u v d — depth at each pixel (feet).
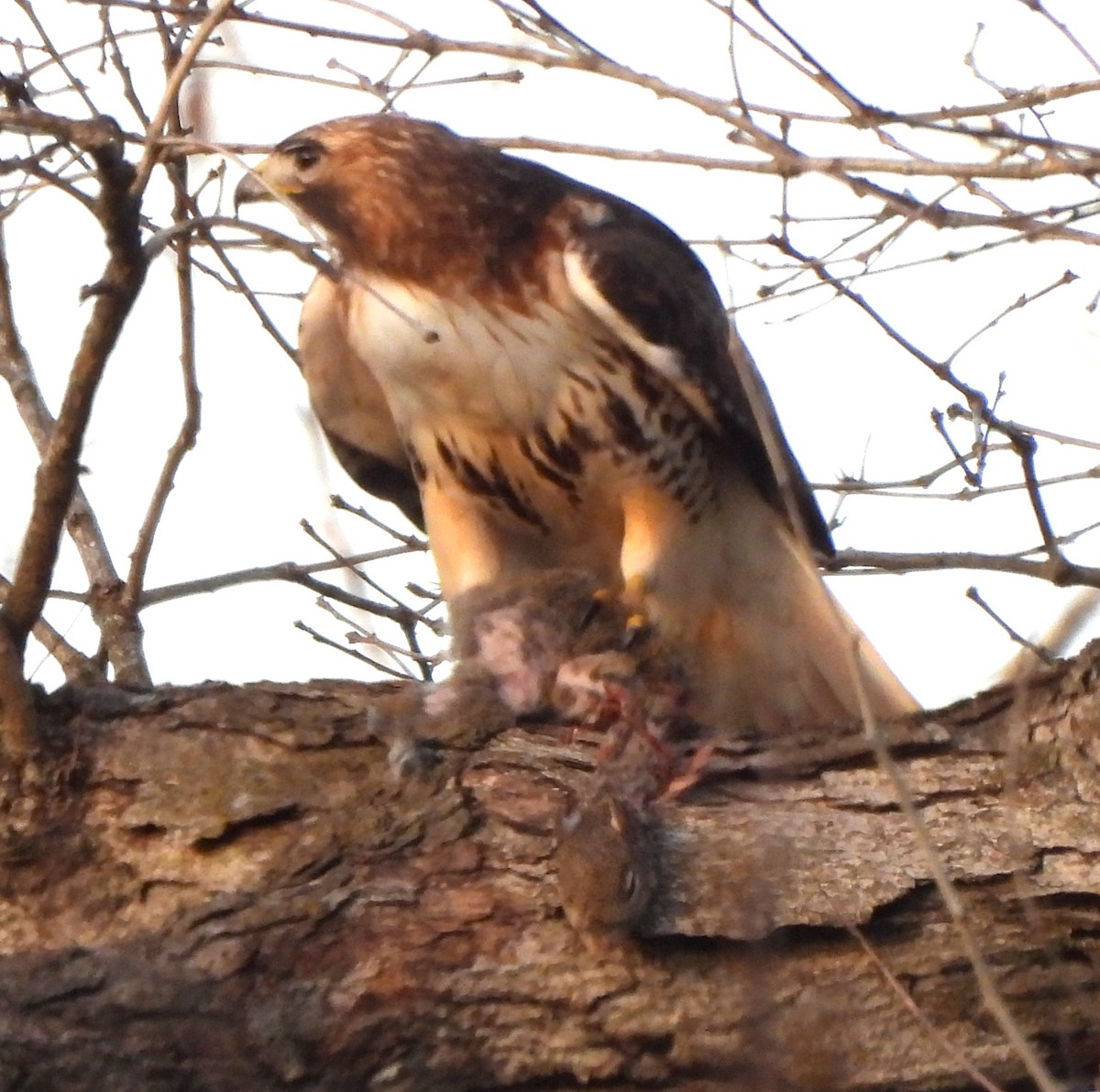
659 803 27.14
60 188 22.94
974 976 25.57
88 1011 24.43
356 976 25.03
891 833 26.58
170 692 27.66
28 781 26.27
